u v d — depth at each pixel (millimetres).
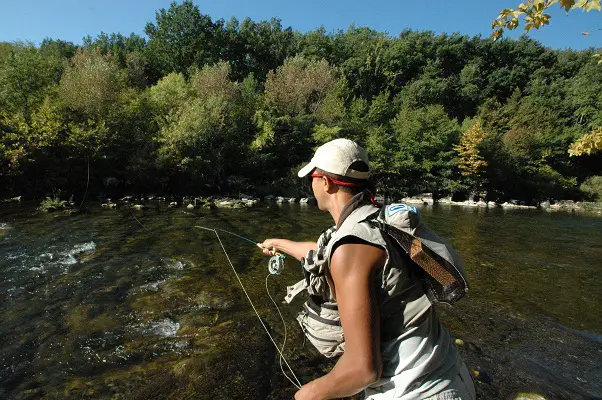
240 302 5520
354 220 1254
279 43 62031
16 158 17953
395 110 48219
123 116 24797
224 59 60312
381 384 1286
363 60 58844
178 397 3311
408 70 62844
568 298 6223
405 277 1240
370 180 1401
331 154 1363
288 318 4973
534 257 9477
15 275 6758
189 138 24109
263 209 18516
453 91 59656
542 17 2713
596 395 3406
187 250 8820
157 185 23500
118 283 6367
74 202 17891
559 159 44000
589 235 13891
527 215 22344
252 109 33531
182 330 4617
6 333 4586
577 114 50375
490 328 4844
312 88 36938
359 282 1149
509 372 3750
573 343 4457
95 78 25031
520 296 6266
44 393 3432
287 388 3449
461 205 29062
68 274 6848
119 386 3502
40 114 20297
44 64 24062
